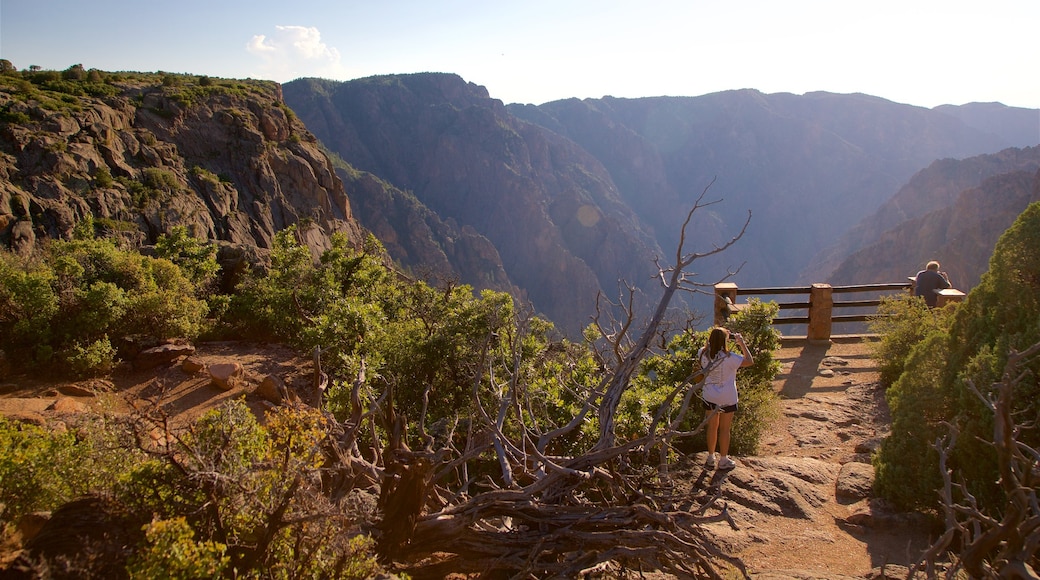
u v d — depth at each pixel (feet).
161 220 152.25
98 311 27.63
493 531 11.98
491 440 13.93
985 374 17.22
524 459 13.38
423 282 37.32
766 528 18.35
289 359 30.14
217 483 9.41
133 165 164.25
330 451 11.96
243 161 195.93
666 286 15.61
